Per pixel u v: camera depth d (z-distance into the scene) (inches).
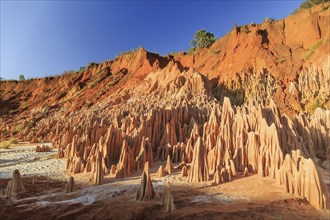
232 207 574.6
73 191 758.5
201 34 2989.7
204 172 773.9
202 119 1285.7
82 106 2450.8
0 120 2689.5
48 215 601.3
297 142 823.1
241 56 2111.2
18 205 664.4
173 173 870.4
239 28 2391.7
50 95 3171.8
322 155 893.2
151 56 2802.7
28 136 1952.5
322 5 2065.7
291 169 654.5
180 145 1031.6
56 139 1648.6
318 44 1814.7
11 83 3841.0
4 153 1471.5
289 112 1475.1
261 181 712.4
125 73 2851.9
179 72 2026.3
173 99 1673.2
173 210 574.9
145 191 655.8
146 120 1154.7
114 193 711.1
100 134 1142.3
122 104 1982.0
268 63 1925.4
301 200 592.7
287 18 2209.6
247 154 818.8
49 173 975.0
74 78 3294.8
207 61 2397.9
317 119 973.8
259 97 1708.9
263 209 556.4
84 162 1002.1
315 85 1571.1
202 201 621.3
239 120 890.7
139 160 951.0
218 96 1870.1
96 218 569.0
